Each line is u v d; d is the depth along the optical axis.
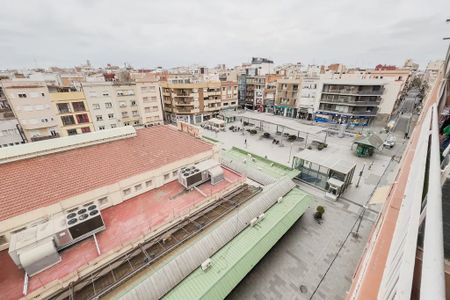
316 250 20.88
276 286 17.67
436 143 3.88
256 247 17.52
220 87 67.44
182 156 24.17
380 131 54.09
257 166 31.33
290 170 30.83
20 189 16.91
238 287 17.55
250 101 81.31
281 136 52.62
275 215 21.05
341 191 28.81
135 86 51.81
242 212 20.33
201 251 16.42
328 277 18.42
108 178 19.48
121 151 22.91
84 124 45.25
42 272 13.96
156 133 27.81
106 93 47.47
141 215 18.80
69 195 17.16
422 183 3.46
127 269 15.22
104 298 13.49
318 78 62.41
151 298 13.41
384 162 38.47
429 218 2.29
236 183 23.94
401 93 70.19
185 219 19.20
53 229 14.93
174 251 16.77
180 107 62.75
